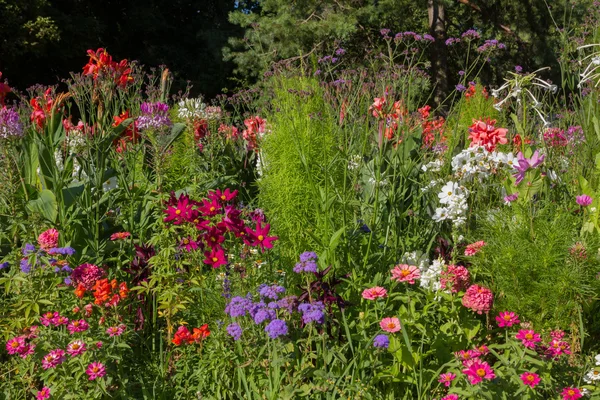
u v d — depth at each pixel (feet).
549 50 58.65
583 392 9.11
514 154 14.11
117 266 11.68
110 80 13.83
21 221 11.78
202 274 11.49
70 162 13.67
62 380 8.96
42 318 9.74
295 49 52.49
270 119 16.12
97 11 78.74
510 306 10.59
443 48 55.01
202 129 17.25
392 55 13.55
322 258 10.96
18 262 11.17
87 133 13.15
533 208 11.37
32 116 13.89
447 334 10.02
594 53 13.32
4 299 11.46
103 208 13.28
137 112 15.64
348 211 12.51
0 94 14.61
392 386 9.74
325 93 14.16
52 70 70.33
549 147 14.10
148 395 9.66
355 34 55.98
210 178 15.70
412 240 12.27
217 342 9.68
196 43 84.48
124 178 13.84
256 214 12.90
